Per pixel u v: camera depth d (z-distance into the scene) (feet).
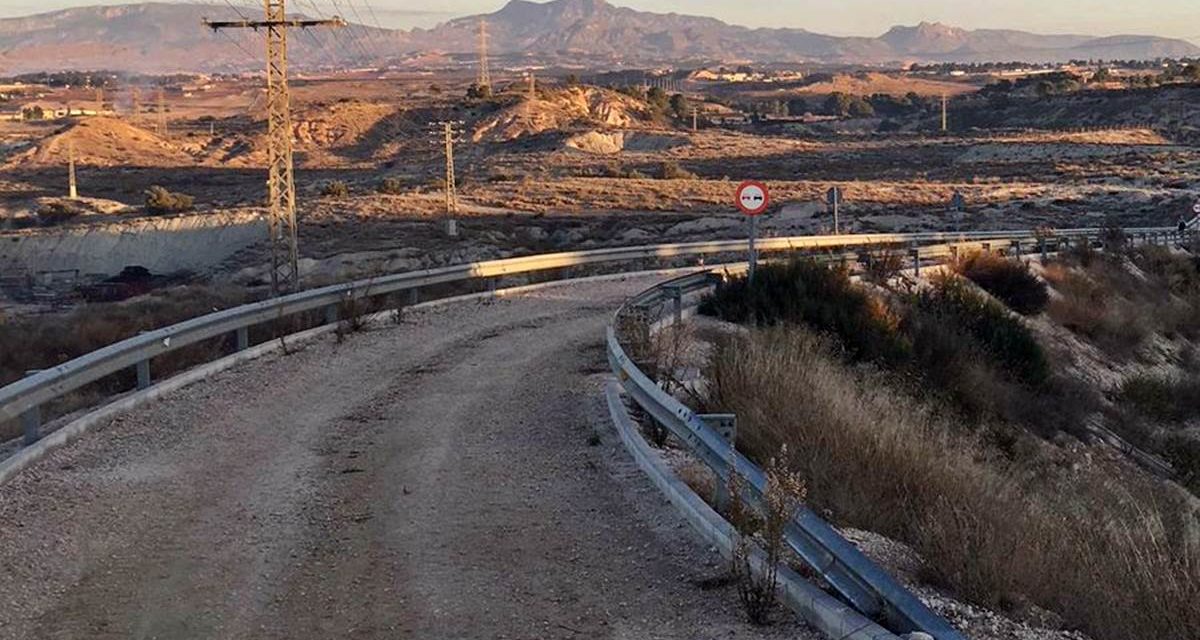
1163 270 123.75
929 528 23.90
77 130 510.17
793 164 362.94
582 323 63.05
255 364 48.42
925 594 21.57
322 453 33.06
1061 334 89.71
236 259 223.10
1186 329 108.37
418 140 528.22
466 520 26.55
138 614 20.76
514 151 451.12
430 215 237.66
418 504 27.84
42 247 247.29
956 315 71.51
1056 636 20.45
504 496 28.50
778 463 27.61
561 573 22.94
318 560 23.81
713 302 62.03
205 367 45.70
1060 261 109.40
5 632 19.80
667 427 29.25
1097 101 509.35
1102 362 88.22
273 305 52.39
